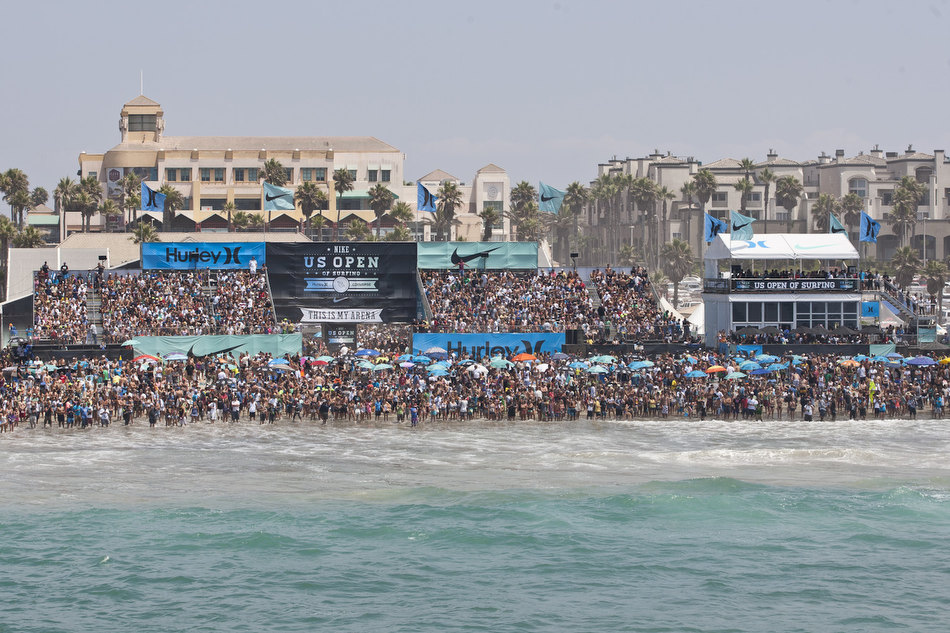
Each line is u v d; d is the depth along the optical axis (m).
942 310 158.38
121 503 52.78
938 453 66.50
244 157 196.00
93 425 76.69
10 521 49.28
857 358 89.56
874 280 104.44
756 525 49.44
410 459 63.91
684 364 89.56
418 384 82.56
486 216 174.25
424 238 196.88
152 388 80.44
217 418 79.19
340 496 54.56
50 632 36.22
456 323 102.12
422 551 45.34
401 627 36.88
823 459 64.56
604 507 52.47
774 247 106.31
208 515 50.62
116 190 196.75
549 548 45.75
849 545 46.34
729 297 102.62
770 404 81.81
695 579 41.88
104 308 102.31
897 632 36.50
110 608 38.47
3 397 76.75
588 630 36.69
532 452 66.31
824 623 37.31
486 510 51.78
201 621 37.28
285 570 42.75
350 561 43.91
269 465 61.91
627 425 78.00
